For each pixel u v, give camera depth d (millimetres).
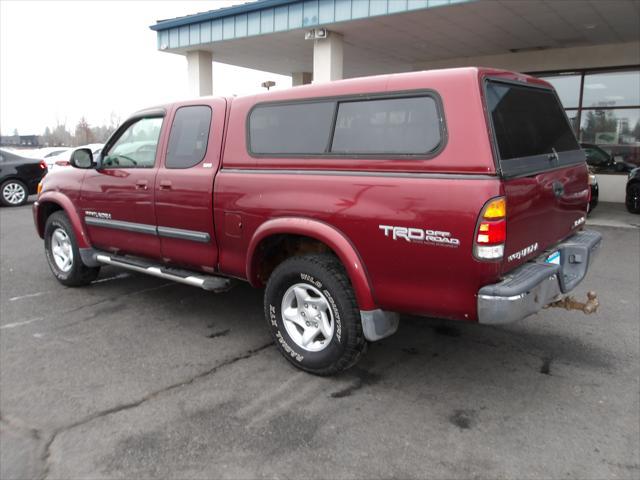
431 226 3020
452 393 3525
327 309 3643
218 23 12172
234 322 4852
